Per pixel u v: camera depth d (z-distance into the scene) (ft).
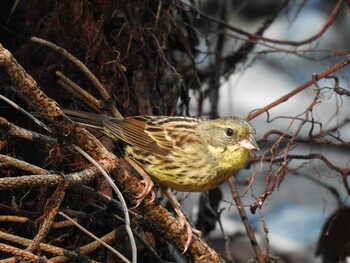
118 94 36.01
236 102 47.93
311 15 48.37
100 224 33.40
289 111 47.60
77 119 32.60
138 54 36.52
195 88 41.57
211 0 46.32
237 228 46.29
